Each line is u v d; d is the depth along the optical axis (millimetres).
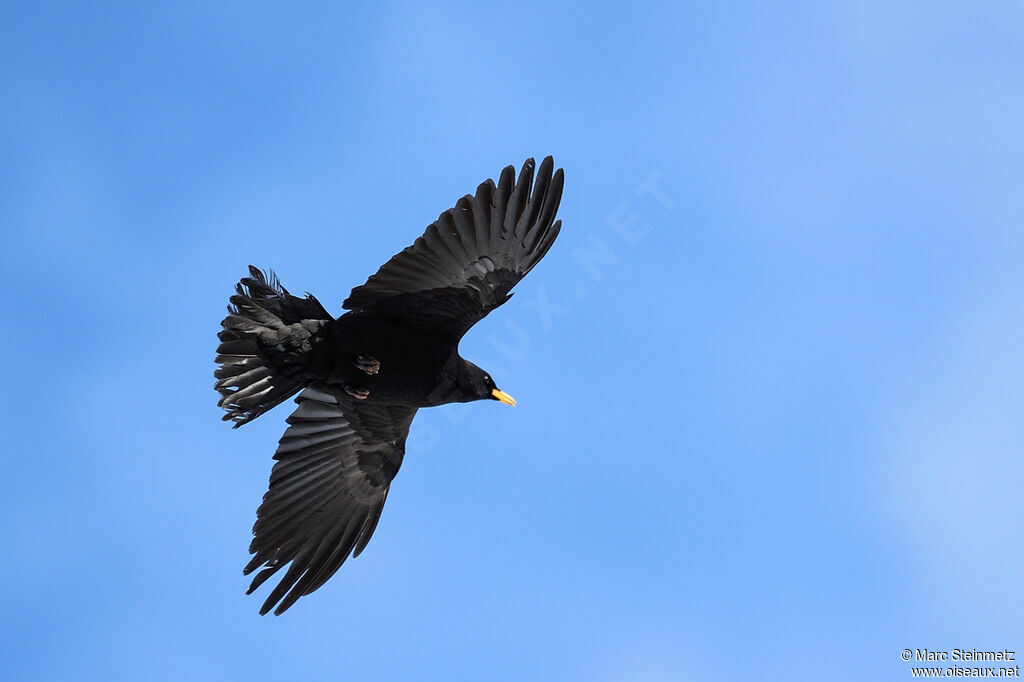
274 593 15438
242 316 13711
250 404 14008
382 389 14820
